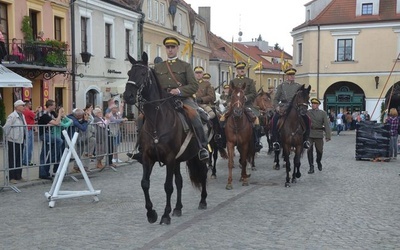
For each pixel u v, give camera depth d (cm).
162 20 3753
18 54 2103
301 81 4488
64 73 2473
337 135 3791
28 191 1122
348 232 764
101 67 2886
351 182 1266
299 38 4481
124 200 1016
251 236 738
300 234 750
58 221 835
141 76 737
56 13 2512
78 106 2653
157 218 839
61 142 1271
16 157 1189
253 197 1041
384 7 4175
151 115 765
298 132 1187
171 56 858
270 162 1708
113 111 1756
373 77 4153
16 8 2217
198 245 691
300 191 1120
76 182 1254
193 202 990
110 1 2923
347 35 4191
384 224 816
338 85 4325
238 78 1288
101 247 683
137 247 682
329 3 4403
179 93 804
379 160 1806
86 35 2753
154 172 1441
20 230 776
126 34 3228
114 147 1528
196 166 904
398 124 1903
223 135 1250
